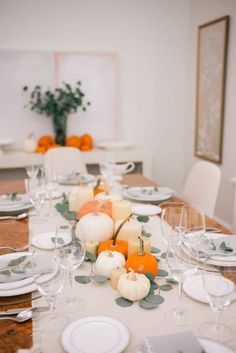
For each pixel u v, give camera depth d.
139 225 1.32
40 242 1.39
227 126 3.33
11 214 1.77
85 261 1.25
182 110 4.07
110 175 2.22
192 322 0.92
